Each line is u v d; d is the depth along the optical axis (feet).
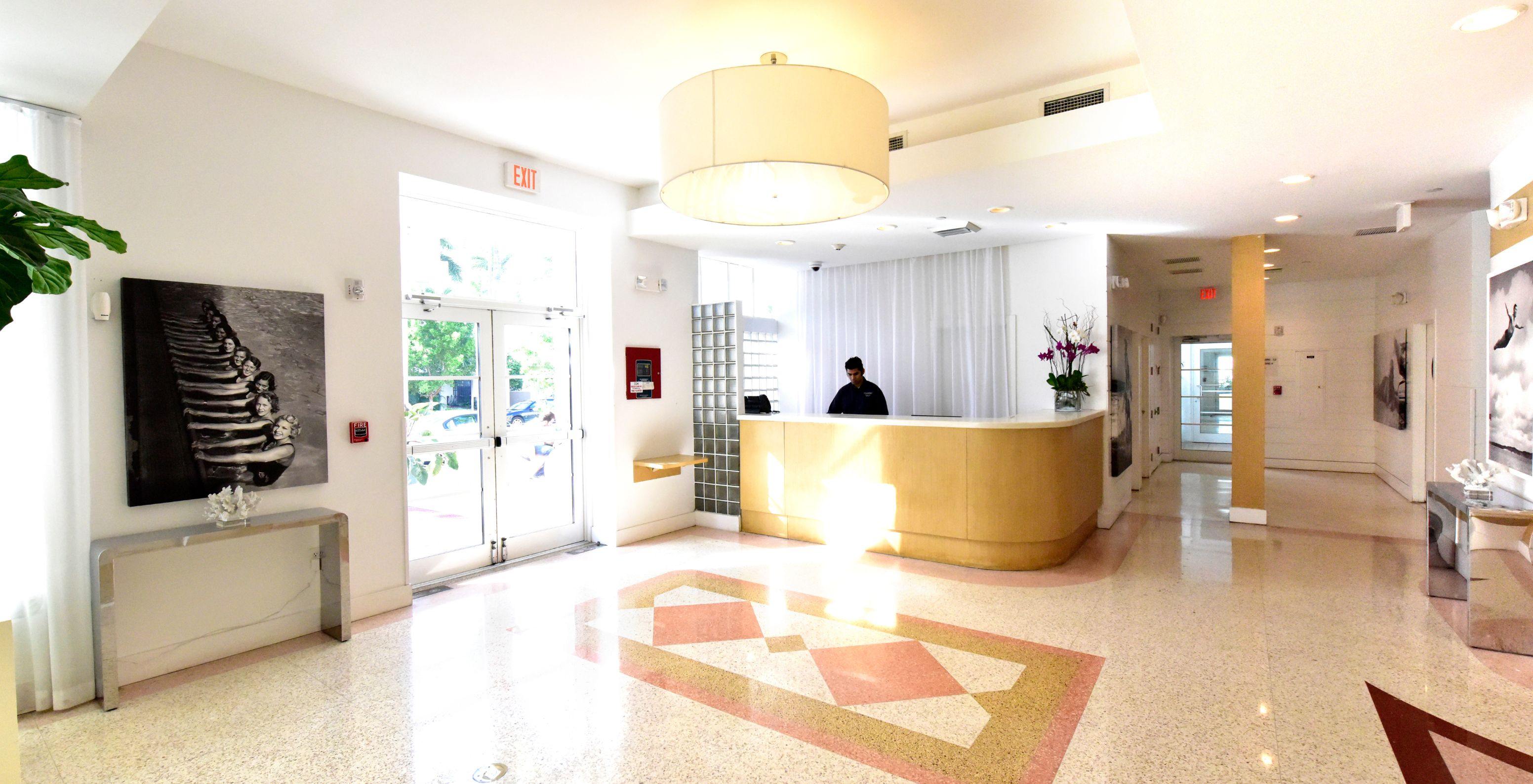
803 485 18.19
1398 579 14.10
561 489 17.88
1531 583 10.23
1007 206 15.28
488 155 14.98
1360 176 13.01
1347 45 7.79
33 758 8.14
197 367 10.71
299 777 7.68
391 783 7.54
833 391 24.13
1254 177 13.05
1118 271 20.58
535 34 10.27
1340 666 9.97
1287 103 9.45
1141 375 26.17
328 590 12.07
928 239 19.22
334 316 12.51
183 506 10.71
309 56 10.95
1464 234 17.28
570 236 18.04
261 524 10.70
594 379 18.13
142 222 10.32
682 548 17.58
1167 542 17.44
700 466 20.49
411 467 14.76
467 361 15.76
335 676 10.28
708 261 22.65
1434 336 20.02
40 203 7.02
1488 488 11.53
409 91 12.29
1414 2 6.86
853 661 10.49
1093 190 13.87
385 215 13.29
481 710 9.14
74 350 9.39
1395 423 24.61
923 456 16.14
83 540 9.48
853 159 8.33
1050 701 9.11
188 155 10.80
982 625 11.91
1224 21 7.26
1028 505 14.96
